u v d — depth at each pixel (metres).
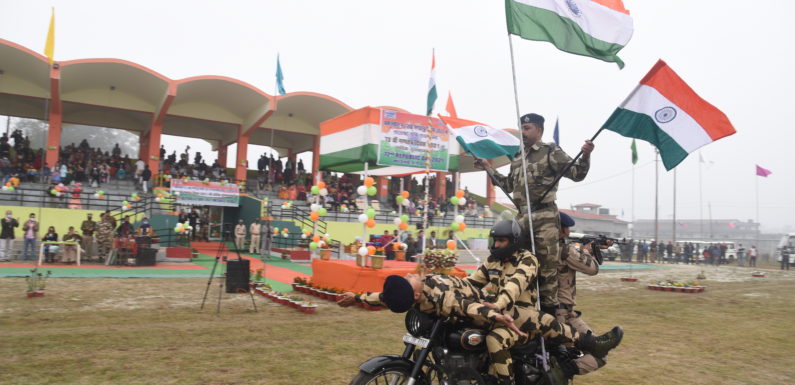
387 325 9.04
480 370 4.01
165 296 11.68
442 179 38.22
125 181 30.30
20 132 29.62
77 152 30.39
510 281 4.02
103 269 17.27
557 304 5.02
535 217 5.05
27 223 19.45
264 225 26.97
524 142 5.29
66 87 27.91
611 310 12.06
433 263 11.05
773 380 6.17
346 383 5.45
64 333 7.56
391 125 12.38
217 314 9.62
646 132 5.12
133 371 5.71
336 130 13.48
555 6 5.19
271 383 5.39
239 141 33.69
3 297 10.79
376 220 31.59
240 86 29.19
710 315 11.63
